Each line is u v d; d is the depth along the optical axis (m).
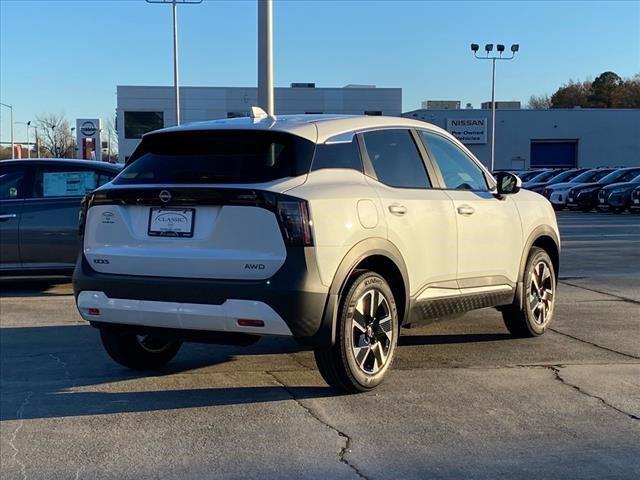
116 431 4.38
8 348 6.50
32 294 9.37
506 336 6.95
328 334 4.57
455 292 5.71
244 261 4.43
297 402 4.89
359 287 4.77
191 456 4.00
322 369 4.87
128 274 4.79
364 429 4.39
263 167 4.64
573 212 30.53
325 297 4.50
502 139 62.38
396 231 5.03
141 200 4.73
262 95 11.70
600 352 6.31
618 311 8.21
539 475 3.76
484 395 5.05
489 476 3.74
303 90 59.56
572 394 5.09
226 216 4.49
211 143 4.93
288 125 4.89
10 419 4.61
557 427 4.44
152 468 3.85
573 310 8.27
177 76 40.12
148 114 58.47
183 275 4.60
